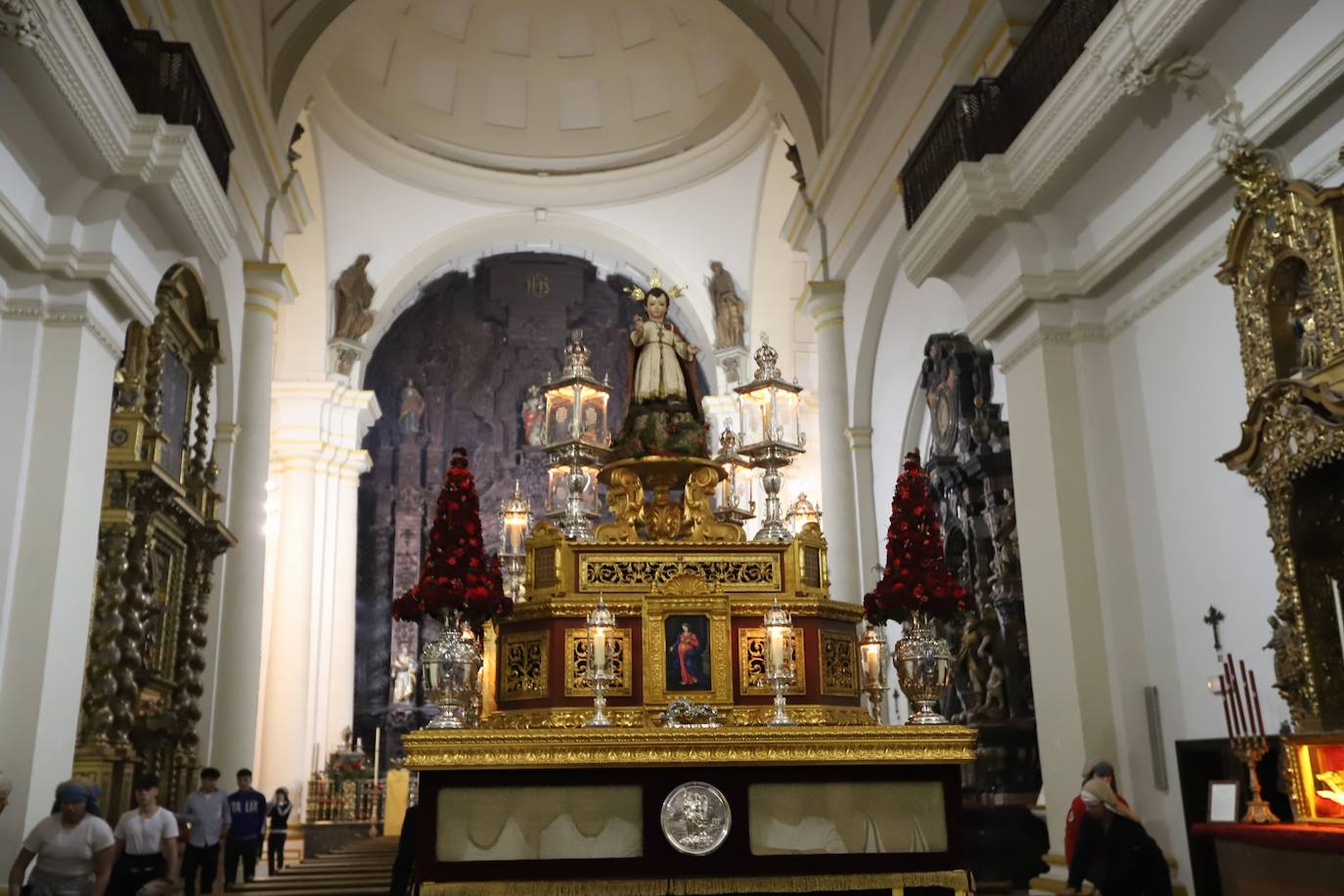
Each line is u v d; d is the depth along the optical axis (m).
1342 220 6.34
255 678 13.49
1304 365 6.80
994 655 11.62
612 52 22.56
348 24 15.16
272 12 14.23
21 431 8.05
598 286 27.19
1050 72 9.13
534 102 23.30
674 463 7.39
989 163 9.16
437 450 26.05
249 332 14.20
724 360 22.56
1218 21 6.85
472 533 6.34
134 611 10.12
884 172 13.80
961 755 5.59
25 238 7.82
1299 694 6.68
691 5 16.97
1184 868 8.15
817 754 5.47
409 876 6.82
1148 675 8.73
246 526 13.71
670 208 23.41
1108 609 8.84
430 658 6.12
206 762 12.92
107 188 8.27
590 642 6.27
